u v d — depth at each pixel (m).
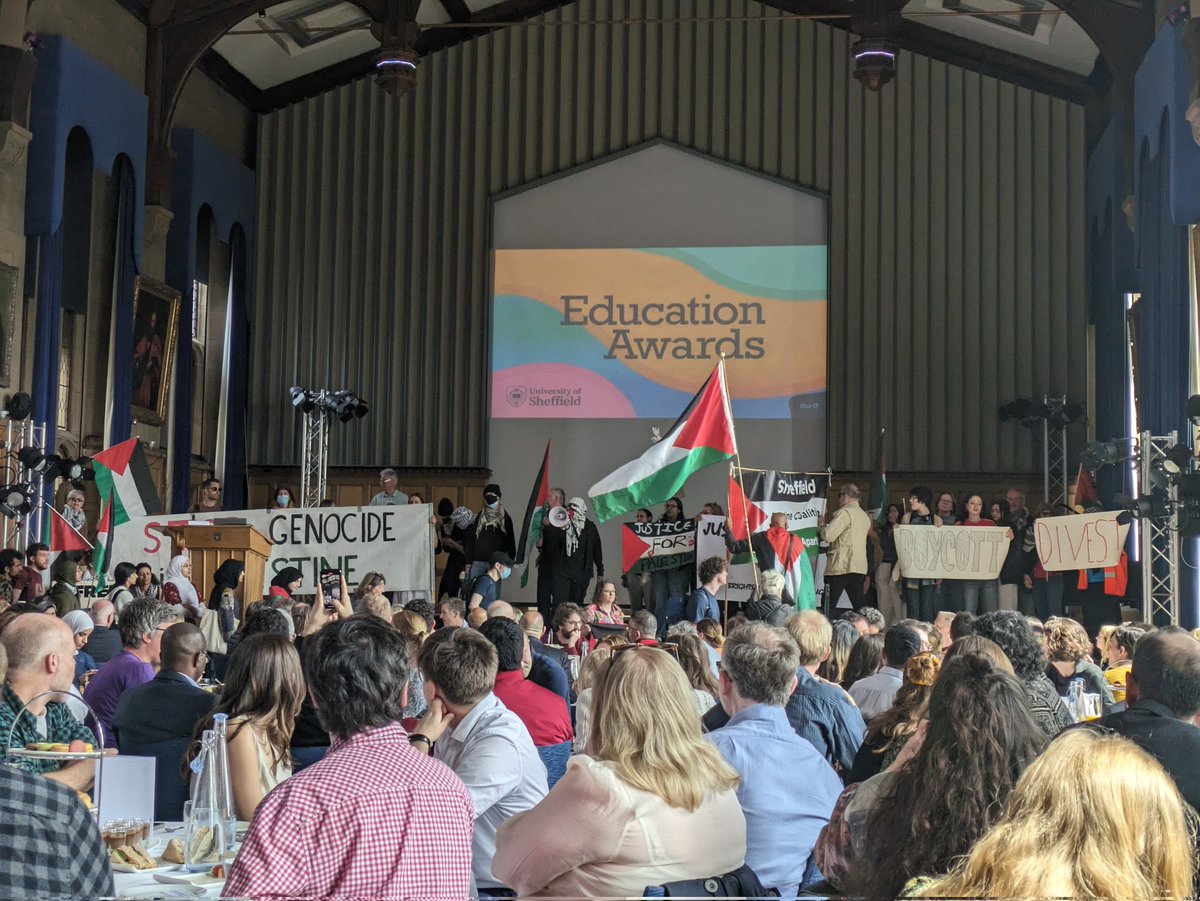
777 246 21.19
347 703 2.79
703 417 11.88
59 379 16.81
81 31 17.14
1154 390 15.59
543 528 16.64
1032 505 20.69
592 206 21.52
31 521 14.84
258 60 21.44
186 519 13.56
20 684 4.21
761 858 3.87
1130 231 18.66
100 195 17.55
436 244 21.70
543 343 21.33
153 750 4.70
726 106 21.50
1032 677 4.41
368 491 21.52
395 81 18.59
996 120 21.25
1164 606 15.20
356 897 2.59
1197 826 2.46
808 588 12.41
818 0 21.33
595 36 21.72
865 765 3.96
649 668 3.22
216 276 21.36
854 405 20.95
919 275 21.08
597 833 3.08
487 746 4.20
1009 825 1.95
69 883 2.66
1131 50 17.33
